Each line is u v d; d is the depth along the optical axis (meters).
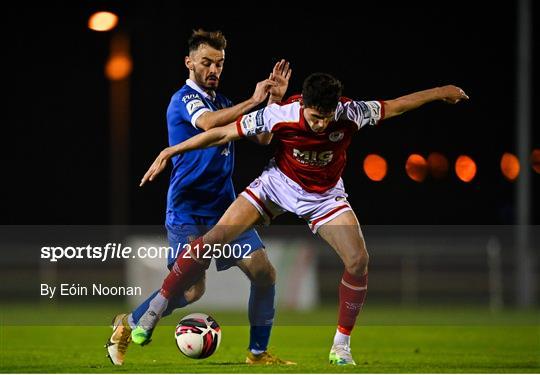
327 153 30.34
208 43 33.25
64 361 33.88
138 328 31.77
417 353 38.97
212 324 30.86
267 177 31.52
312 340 47.12
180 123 33.38
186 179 33.66
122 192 97.50
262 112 30.28
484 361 34.44
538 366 32.16
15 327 53.16
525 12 78.25
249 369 29.98
